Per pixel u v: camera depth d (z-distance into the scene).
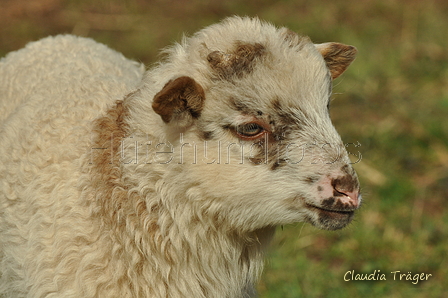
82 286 6.56
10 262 7.03
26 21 18.77
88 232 6.68
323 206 6.27
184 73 6.55
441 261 10.75
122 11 19.91
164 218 6.59
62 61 8.88
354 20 20.25
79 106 7.54
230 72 6.34
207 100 6.37
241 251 7.08
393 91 16.47
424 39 19.31
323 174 6.27
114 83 8.18
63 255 6.66
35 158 7.15
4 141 7.62
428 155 13.77
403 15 20.77
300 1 21.16
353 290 10.17
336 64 7.79
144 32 18.58
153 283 6.73
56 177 6.95
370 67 17.42
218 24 7.02
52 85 8.13
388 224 11.60
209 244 6.77
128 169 6.64
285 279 10.38
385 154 13.69
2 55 16.59
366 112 15.43
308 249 11.18
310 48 6.73
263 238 7.16
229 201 6.41
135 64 10.79
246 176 6.29
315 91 6.52
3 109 8.46
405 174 13.12
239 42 6.46
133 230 6.62
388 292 10.12
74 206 6.75
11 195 7.14
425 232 11.38
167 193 6.53
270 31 6.80
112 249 6.62
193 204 6.49
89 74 8.45
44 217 6.80
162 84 6.66
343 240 11.24
